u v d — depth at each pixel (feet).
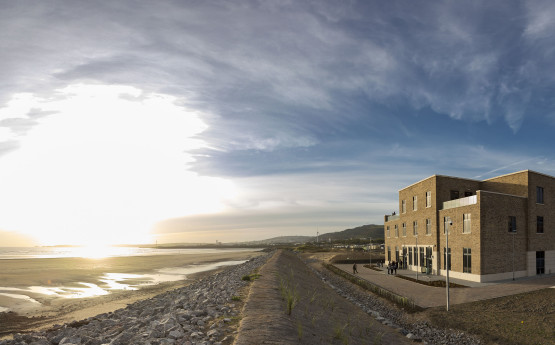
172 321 43.55
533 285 108.37
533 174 141.69
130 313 61.46
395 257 206.49
